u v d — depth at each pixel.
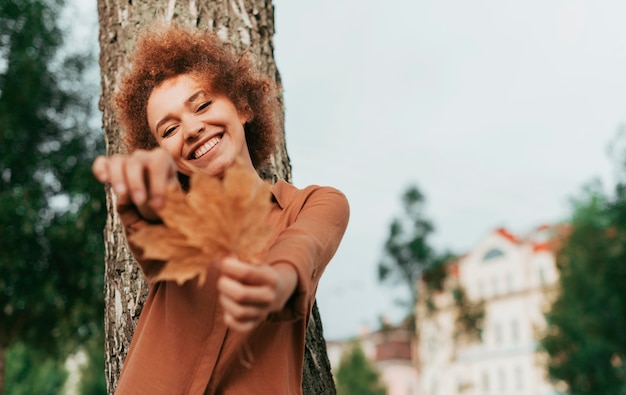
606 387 17.02
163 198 0.83
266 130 1.74
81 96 8.28
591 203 18.33
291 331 1.27
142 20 2.31
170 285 1.22
